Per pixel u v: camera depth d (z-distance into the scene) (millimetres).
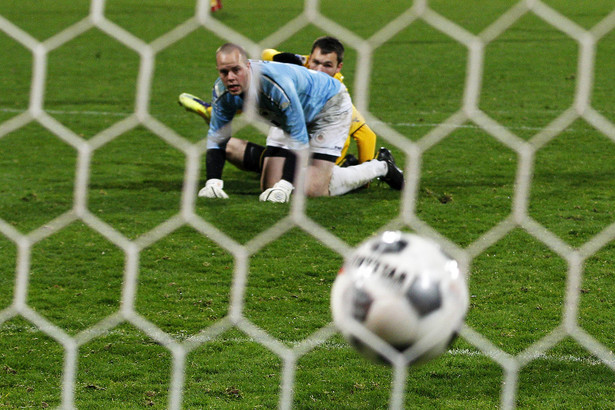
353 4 88500
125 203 21375
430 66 53469
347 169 21984
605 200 21875
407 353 6484
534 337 12391
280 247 17344
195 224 7641
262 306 13875
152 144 31156
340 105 21000
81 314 13477
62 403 10133
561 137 31625
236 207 20609
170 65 54219
